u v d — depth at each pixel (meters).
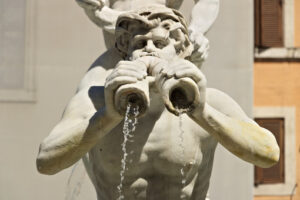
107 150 9.96
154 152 9.97
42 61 14.98
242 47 14.34
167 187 10.08
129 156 9.95
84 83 10.16
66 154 9.52
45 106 14.86
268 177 22.56
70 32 14.96
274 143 9.82
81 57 14.90
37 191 14.52
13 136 14.77
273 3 24.70
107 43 11.16
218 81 14.23
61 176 14.48
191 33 11.01
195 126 10.03
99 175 10.15
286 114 23.95
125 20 9.90
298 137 23.70
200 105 9.20
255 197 22.53
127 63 9.13
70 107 9.80
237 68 14.28
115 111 9.17
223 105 10.04
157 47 9.77
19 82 14.94
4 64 14.98
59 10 15.09
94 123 9.37
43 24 15.03
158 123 9.97
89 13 11.08
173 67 9.08
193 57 10.89
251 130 9.73
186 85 9.02
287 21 24.80
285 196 22.56
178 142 9.98
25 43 15.03
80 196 13.63
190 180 10.12
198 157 10.09
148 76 9.27
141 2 10.99
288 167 22.78
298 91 24.38
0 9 15.18
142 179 10.05
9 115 14.83
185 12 14.05
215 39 14.34
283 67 24.44
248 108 14.19
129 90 8.97
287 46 24.59
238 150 9.65
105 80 9.92
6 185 14.60
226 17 14.39
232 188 13.69
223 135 9.52
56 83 14.91
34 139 14.79
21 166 14.66
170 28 9.80
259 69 24.44
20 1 15.23
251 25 14.41
